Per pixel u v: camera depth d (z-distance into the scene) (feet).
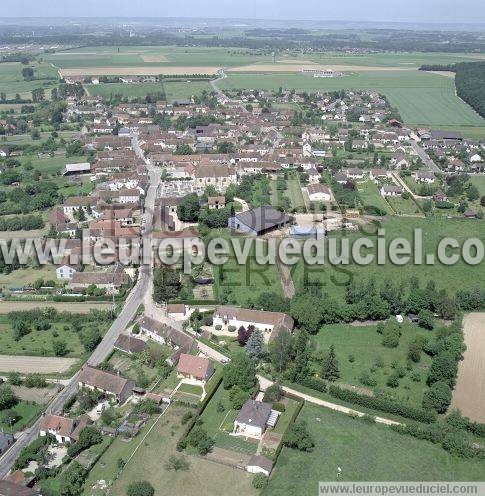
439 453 464.65
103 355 597.11
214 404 523.29
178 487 427.74
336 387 530.68
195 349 608.19
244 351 600.39
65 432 470.80
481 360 584.81
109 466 447.83
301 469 445.78
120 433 483.10
